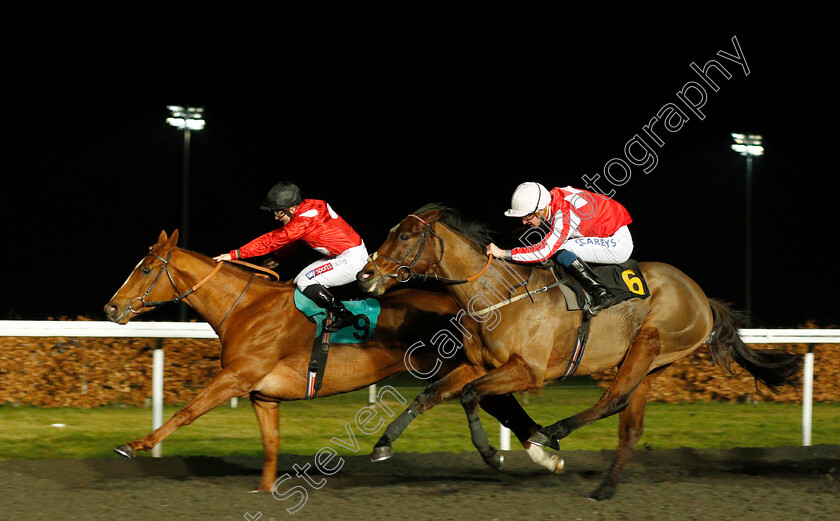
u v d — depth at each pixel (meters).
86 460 4.25
